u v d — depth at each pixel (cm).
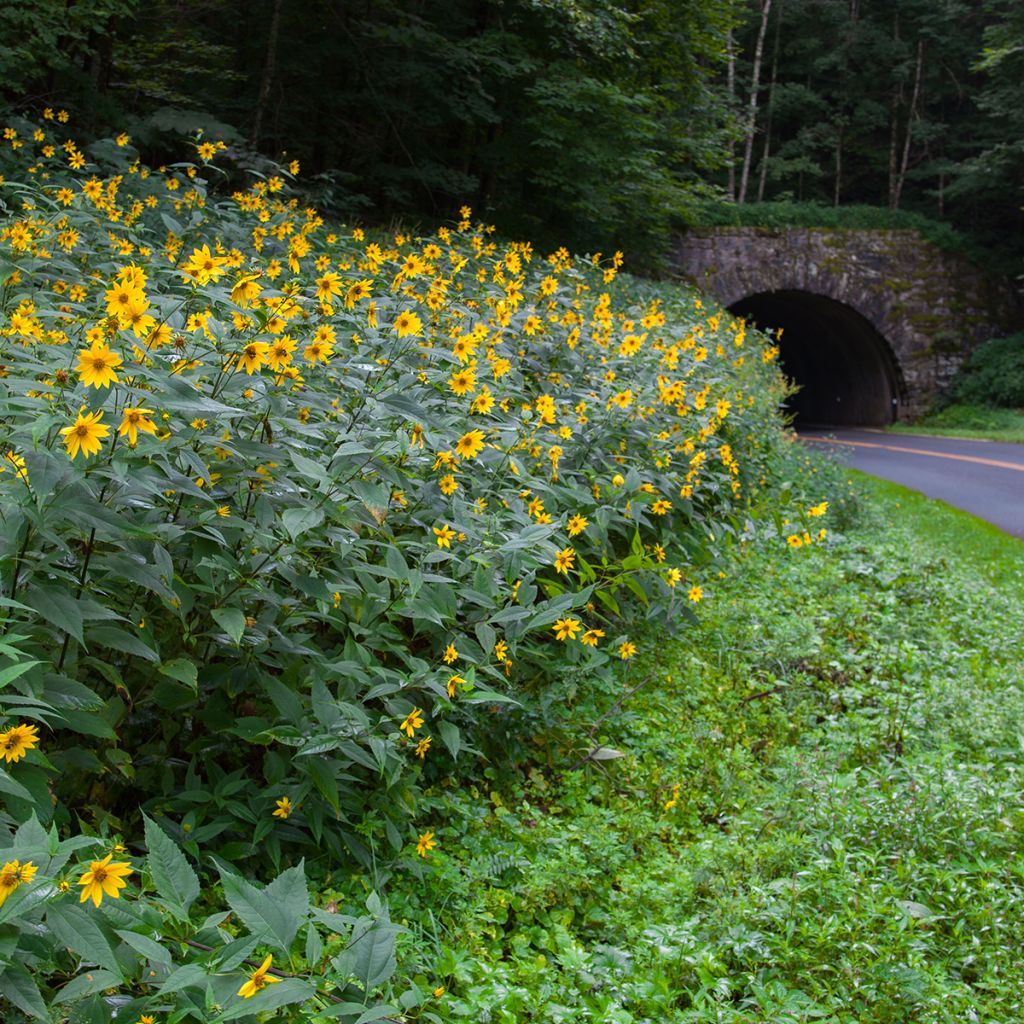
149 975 186
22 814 195
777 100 4125
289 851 292
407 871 303
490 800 361
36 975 182
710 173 3988
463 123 1725
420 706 330
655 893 328
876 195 4538
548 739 397
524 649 372
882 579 721
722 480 608
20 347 294
